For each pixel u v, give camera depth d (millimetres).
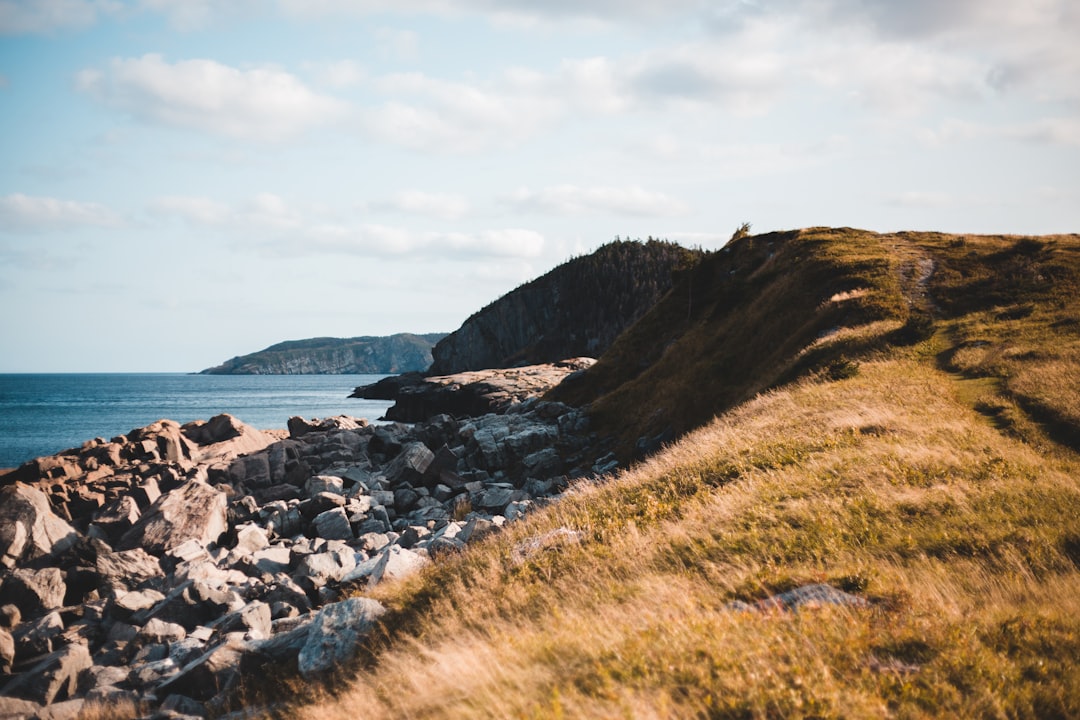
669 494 17969
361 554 26078
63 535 29250
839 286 51469
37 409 170750
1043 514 12758
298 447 57656
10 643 19906
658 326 70000
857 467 16766
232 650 14383
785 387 36000
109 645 20000
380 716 9273
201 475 44938
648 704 6668
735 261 72812
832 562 11531
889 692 6707
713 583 11242
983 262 51844
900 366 32938
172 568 28000
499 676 8500
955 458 16891
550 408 59250
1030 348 30719
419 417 125312
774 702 6473
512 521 20609
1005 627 8141
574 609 11352
